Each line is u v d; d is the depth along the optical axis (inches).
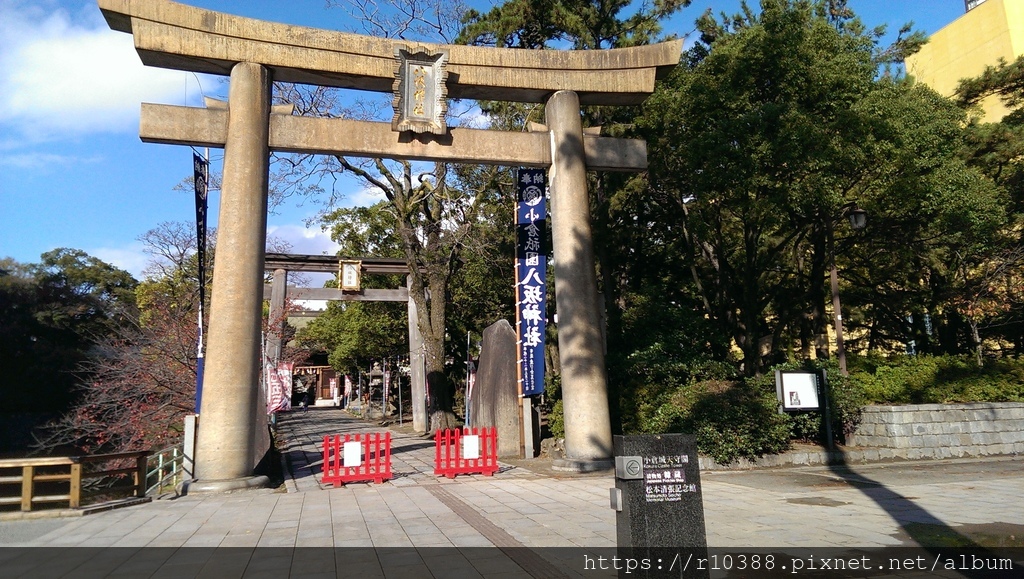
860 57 624.1
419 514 358.0
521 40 780.6
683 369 612.1
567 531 305.9
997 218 649.6
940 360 658.2
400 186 899.4
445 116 545.6
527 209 628.7
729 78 636.1
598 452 528.4
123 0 476.1
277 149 526.9
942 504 359.9
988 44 1228.5
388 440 504.7
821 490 414.0
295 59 516.1
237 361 474.9
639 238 826.2
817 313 776.9
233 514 373.4
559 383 676.1
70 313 1375.5
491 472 525.0
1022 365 652.7
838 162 573.6
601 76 577.0
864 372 638.5
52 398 1343.5
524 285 625.3
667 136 690.2
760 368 756.6
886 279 882.8
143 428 734.5
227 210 489.4
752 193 621.9
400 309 1429.6
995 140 732.0
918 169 582.2
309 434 1050.1
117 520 360.8
